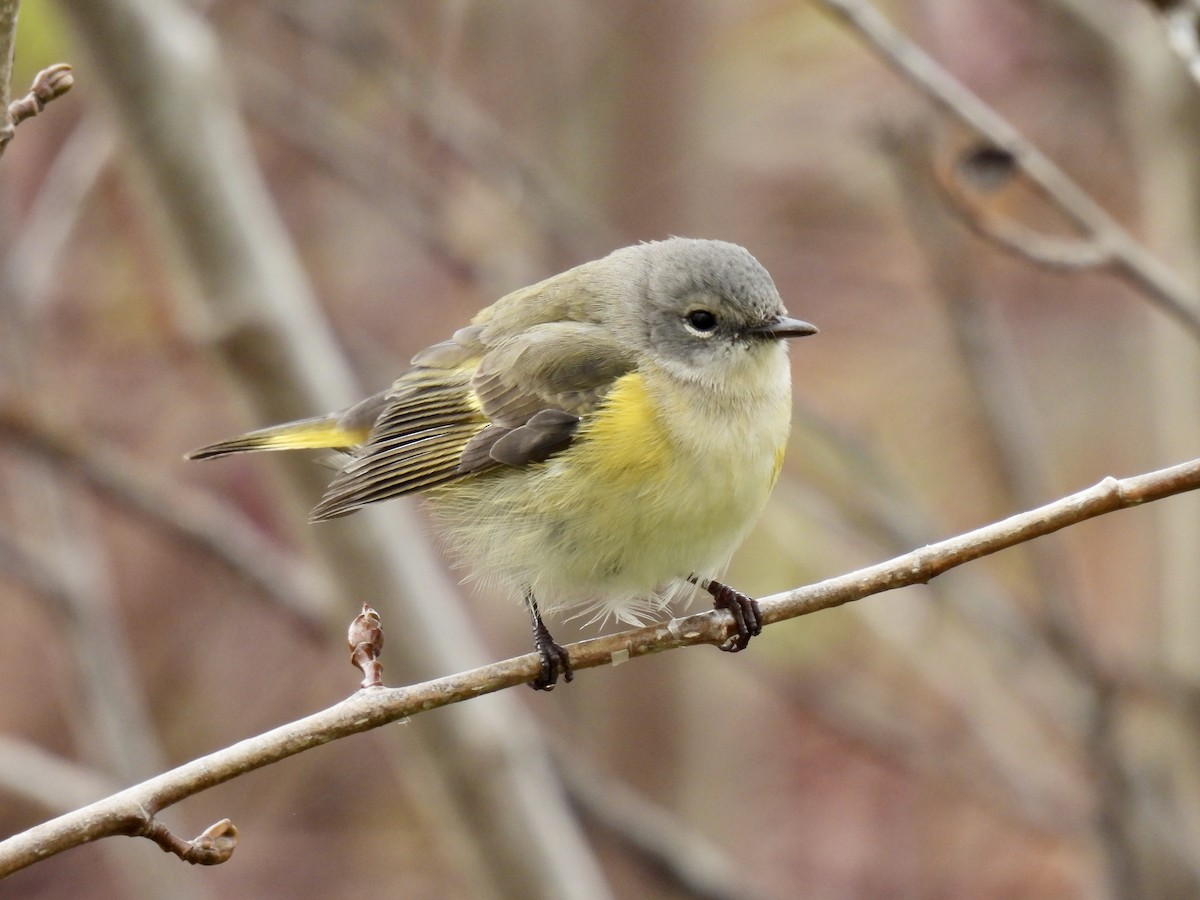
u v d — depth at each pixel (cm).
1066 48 1430
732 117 1686
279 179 1544
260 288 1010
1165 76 1145
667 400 824
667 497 809
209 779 604
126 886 1380
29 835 573
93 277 1434
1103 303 1678
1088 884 1214
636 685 1501
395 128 1408
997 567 1505
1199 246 1141
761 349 841
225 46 1288
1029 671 1181
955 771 1266
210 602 1512
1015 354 1667
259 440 937
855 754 1533
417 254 1561
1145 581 1251
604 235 1298
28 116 587
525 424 834
